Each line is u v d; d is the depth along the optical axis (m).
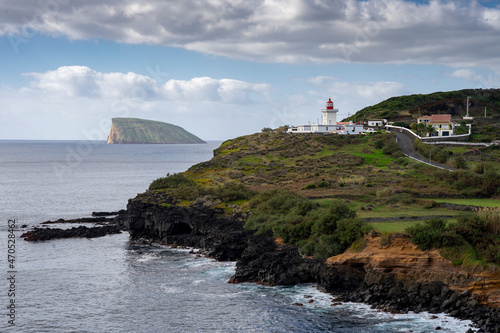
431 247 71.00
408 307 67.00
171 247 108.56
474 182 113.94
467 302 64.81
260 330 62.34
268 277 79.88
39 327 64.50
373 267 72.69
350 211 87.50
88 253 102.19
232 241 95.94
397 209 100.19
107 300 73.75
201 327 63.84
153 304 71.88
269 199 111.19
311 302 70.56
